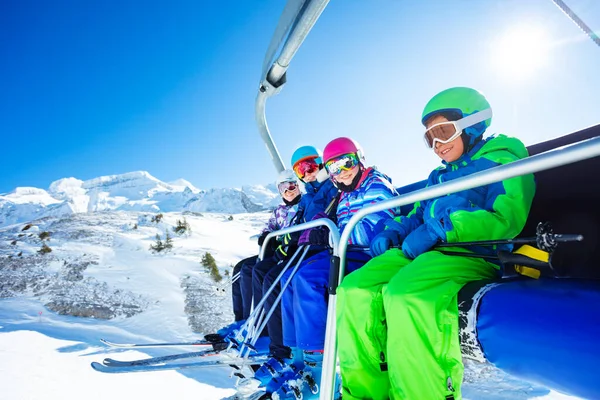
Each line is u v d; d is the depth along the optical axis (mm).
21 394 8852
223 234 39531
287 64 2613
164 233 35781
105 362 2807
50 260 25328
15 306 19141
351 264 2090
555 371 838
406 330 1213
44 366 10922
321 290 1981
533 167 949
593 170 1392
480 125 1720
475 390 9719
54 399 8789
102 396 9266
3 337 14297
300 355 2387
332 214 2820
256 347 2990
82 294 20719
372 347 1418
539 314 901
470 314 1099
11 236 30766
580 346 782
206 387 10648
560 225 1504
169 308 19969
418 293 1221
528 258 1061
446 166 1871
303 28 2137
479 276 1320
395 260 1597
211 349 3113
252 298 3076
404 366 1208
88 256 26562
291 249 2975
